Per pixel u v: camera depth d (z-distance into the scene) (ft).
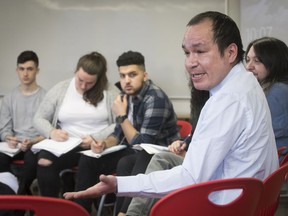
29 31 12.60
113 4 12.25
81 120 9.48
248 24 11.52
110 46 12.39
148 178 4.12
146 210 5.53
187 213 3.54
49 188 8.68
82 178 8.32
